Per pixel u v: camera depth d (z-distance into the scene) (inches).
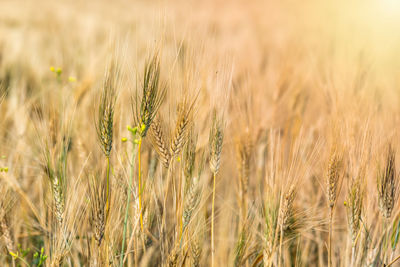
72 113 63.1
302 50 108.2
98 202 57.3
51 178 58.8
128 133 60.6
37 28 193.3
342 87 65.2
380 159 59.4
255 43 145.3
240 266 60.3
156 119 57.9
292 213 59.6
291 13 269.7
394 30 103.7
